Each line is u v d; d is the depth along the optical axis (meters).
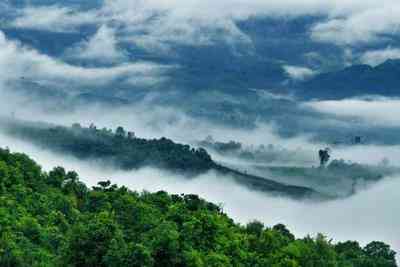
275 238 187.75
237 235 180.00
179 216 180.00
